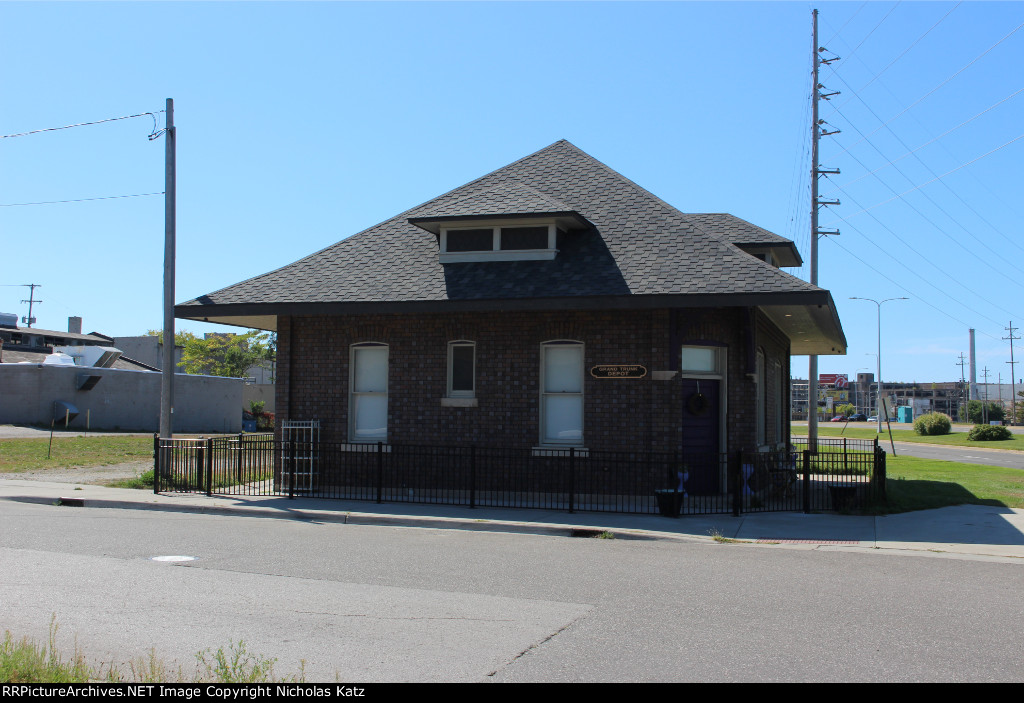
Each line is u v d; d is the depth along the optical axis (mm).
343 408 17281
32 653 5500
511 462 16016
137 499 15672
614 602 8180
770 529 13047
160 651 6289
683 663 6242
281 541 11594
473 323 16500
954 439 56688
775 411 20406
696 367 16109
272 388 58562
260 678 5410
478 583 9000
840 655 6496
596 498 15547
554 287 15359
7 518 13273
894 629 7285
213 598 8047
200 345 70375
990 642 6926
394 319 17031
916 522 13828
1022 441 53375
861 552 11391
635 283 15000
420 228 17984
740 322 16094
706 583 9156
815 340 23609
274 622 7223
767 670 6090
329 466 17141
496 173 19297
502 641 6773
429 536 12398
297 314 16516
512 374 16219
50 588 8297
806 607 8078
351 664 6105
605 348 15703
